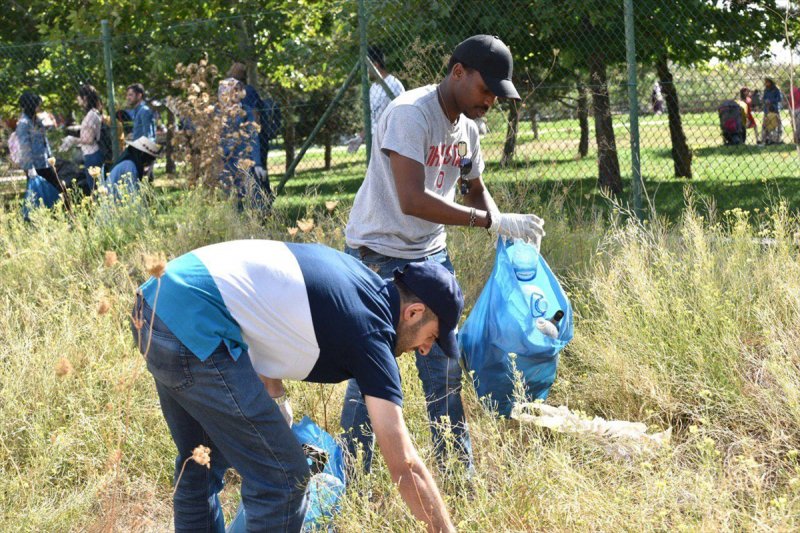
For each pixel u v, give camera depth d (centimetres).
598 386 428
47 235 681
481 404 379
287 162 1410
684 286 477
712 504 274
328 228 651
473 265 550
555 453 310
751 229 526
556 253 583
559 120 1047
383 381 261
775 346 391
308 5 1293
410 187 347
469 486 327
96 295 530
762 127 1080
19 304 545
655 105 1058
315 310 261
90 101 1008
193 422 297
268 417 266
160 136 1234
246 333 266
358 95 1166
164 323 263
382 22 940
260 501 273
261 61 1291
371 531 295
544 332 396
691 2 930
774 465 346
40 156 983
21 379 433
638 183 670
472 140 383
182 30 1206
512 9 947
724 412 388
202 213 727
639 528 273
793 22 690
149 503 378
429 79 746
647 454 334
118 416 406
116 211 733
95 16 1257
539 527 296
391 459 259
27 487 360
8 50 1230
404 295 279
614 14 934
